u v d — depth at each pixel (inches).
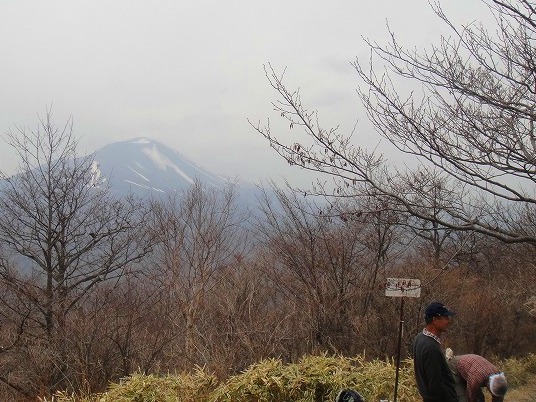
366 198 288.4
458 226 232.2
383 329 500.7
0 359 501.0
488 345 611.2
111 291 498.9
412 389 320.8
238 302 483.8
